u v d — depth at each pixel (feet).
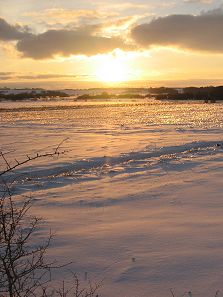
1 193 33.83
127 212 27.61
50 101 446.60
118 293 15.46
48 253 19.54
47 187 38.68
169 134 91.91
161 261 18.19
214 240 20.75
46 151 65.82
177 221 24.63
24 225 24.27
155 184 37.65
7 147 70.95
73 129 107.34
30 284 16.03
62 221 25.52
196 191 33.71
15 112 206.90
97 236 22.08
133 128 108.78
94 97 606.96
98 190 35.96
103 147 70.49
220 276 16.52
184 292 15.35
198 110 206.39
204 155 57.82
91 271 17.47
